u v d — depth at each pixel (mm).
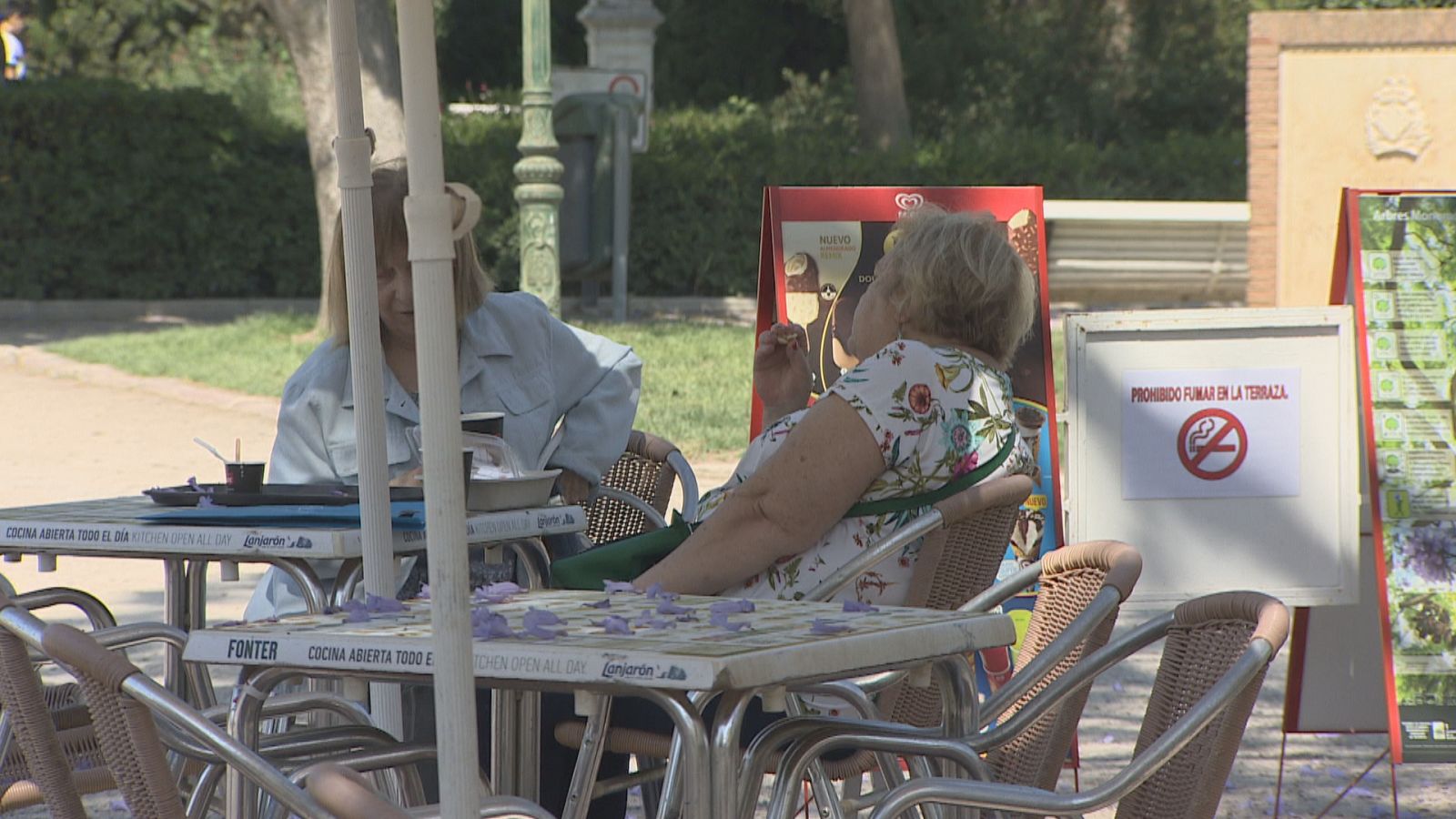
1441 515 13070
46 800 8391
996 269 10273
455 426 5750
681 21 94188
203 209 64562
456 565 5727
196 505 10477
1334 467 13789
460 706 5715
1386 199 13367
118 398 41344
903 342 10016
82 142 63031
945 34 92688
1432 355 13203
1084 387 13852
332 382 12023
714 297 64625
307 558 9406
